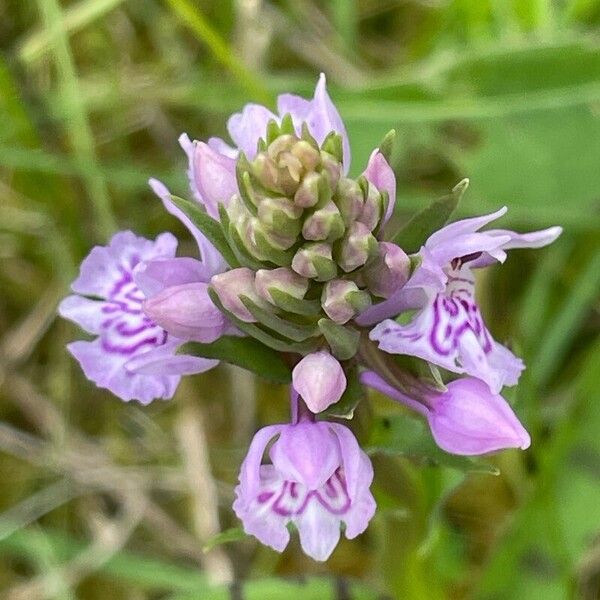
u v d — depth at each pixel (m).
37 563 0.18
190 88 0.20
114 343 0.13
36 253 0.20
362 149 0.20
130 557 0.18
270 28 0.21
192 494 0.19
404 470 0.13
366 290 0.11
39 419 0.20
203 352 0.12
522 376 0.15
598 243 0.19
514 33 0.20
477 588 0.16
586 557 0.17
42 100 0.20
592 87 0.19
